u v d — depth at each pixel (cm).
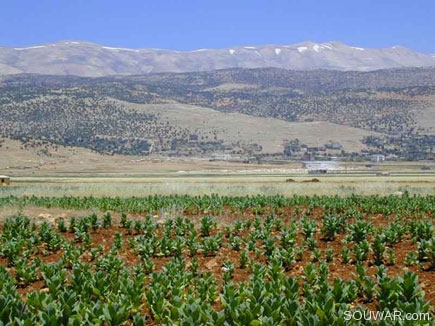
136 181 7219
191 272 1330
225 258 1599
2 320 932
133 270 1428
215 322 895
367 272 1402
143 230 2061
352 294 1115
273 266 1280
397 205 2734
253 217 2564
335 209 2753
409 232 1925
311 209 2773
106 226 2156
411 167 16775
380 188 4316
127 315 991
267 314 936
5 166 15775
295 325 911
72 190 4484
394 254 1517
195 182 6397
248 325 907
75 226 2047
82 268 1312
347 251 1511
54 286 1120
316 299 997
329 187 4447
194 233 1809
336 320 878
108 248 1798
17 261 1438
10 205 2775
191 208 2820
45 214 2398
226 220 2406
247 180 7275
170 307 1034
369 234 1877
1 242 1816
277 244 1744
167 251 1658
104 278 1190
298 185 4812
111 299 1052
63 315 941
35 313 1010
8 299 981
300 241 1841
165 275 1215
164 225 2066
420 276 1346
